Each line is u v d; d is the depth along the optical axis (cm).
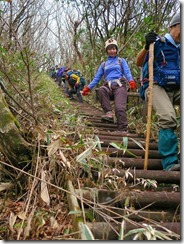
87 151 228
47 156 254
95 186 236
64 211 217
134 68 595
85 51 988
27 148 249
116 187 231
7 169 261
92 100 853
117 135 402
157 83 294
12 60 356
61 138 254
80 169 251
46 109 408
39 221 199
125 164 290
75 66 1130
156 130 396
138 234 166
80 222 178
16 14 430
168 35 299
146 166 281
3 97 257
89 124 464
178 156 304
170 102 289
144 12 779
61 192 237
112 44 454
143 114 509
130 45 677
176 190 257
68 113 466
